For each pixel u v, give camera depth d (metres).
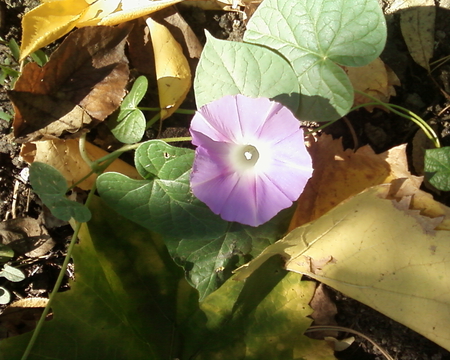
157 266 0.25
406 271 0.23
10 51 0.28
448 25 0.28
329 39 0.23
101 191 0.23
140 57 0.27
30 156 0.25
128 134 0.25
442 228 0.23
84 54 0.25
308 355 0.24
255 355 0.24
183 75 0.26
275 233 0.25
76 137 0.25
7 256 0.26
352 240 0.23
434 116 0.28
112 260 0.24
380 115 0.28
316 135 0.28
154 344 0.24
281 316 0.24
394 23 0.29
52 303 0.23
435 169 0.25
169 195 0.24
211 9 0.28
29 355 0.22
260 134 0.21
